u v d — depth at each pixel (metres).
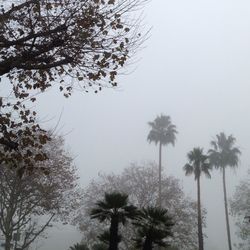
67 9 8.89
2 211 27.77
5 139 9.70
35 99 10.09
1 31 8.77
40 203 30.39
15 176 26.41
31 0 8.84
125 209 8.49
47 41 8.79
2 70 8.55
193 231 44.62
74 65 9.27
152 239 8.25
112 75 9.44
